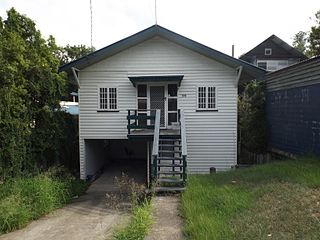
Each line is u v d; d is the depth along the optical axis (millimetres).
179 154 12258
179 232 5656
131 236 5488
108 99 15328
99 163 18016
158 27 14406
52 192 10133
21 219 8305
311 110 10930
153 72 15156
